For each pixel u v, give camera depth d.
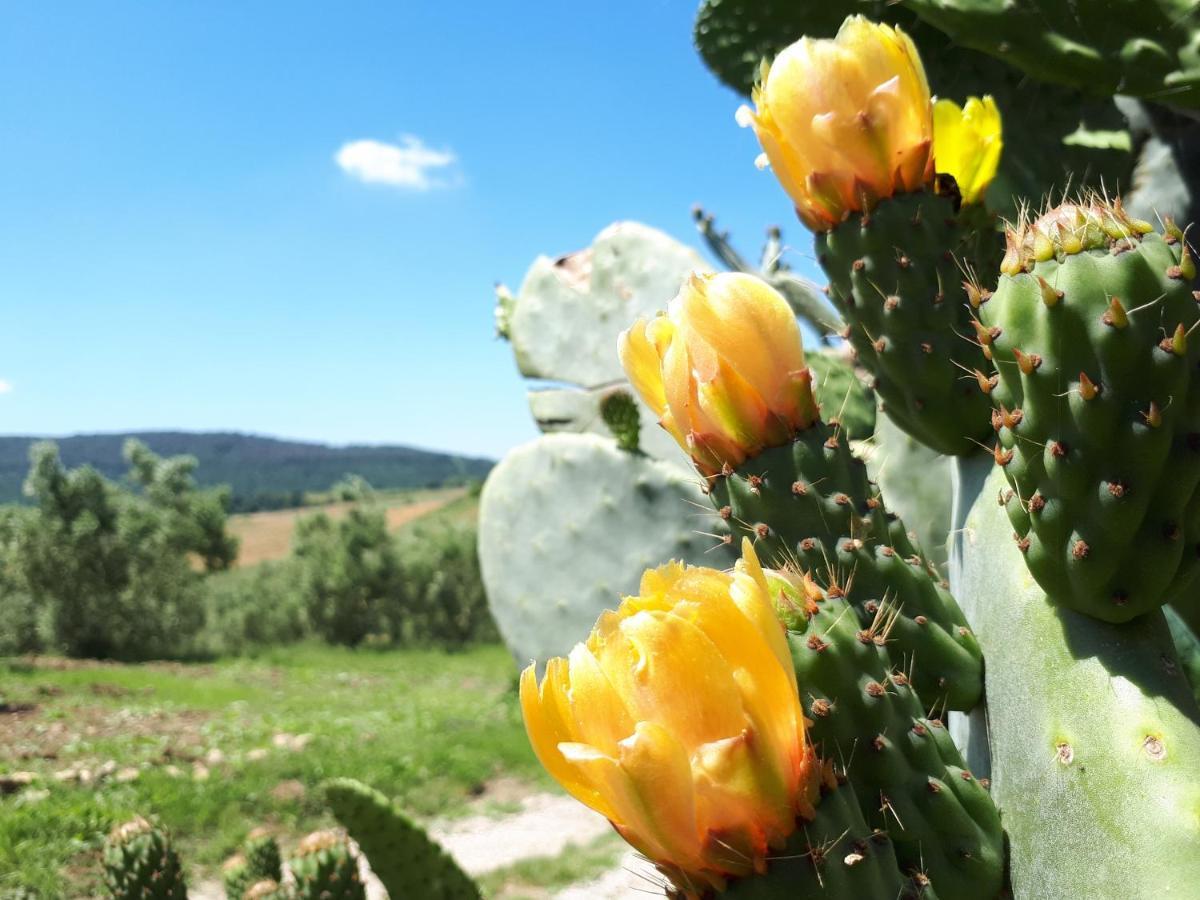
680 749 0.15
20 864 1.51
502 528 0.65
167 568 4.99
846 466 0.23
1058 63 0.35
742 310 0.22
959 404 0.25
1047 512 0.20
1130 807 0.19
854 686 0.20
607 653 0.16
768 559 0.23
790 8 0.43
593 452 0.62
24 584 4.65
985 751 0.23
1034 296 0.20
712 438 0.23
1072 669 0.21
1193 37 0.34
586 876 1.52
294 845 1.70
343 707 3.13
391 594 5.43
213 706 2.99
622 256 0.67
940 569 0.41
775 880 0.16
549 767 0.17
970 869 0.20
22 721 2.57
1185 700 0.20
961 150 0.27
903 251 0.25
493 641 5.49
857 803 0.17
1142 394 0.19
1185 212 0.41
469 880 0.52
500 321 0.75
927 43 0.42
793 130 0.25
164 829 0.60
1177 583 0.20
